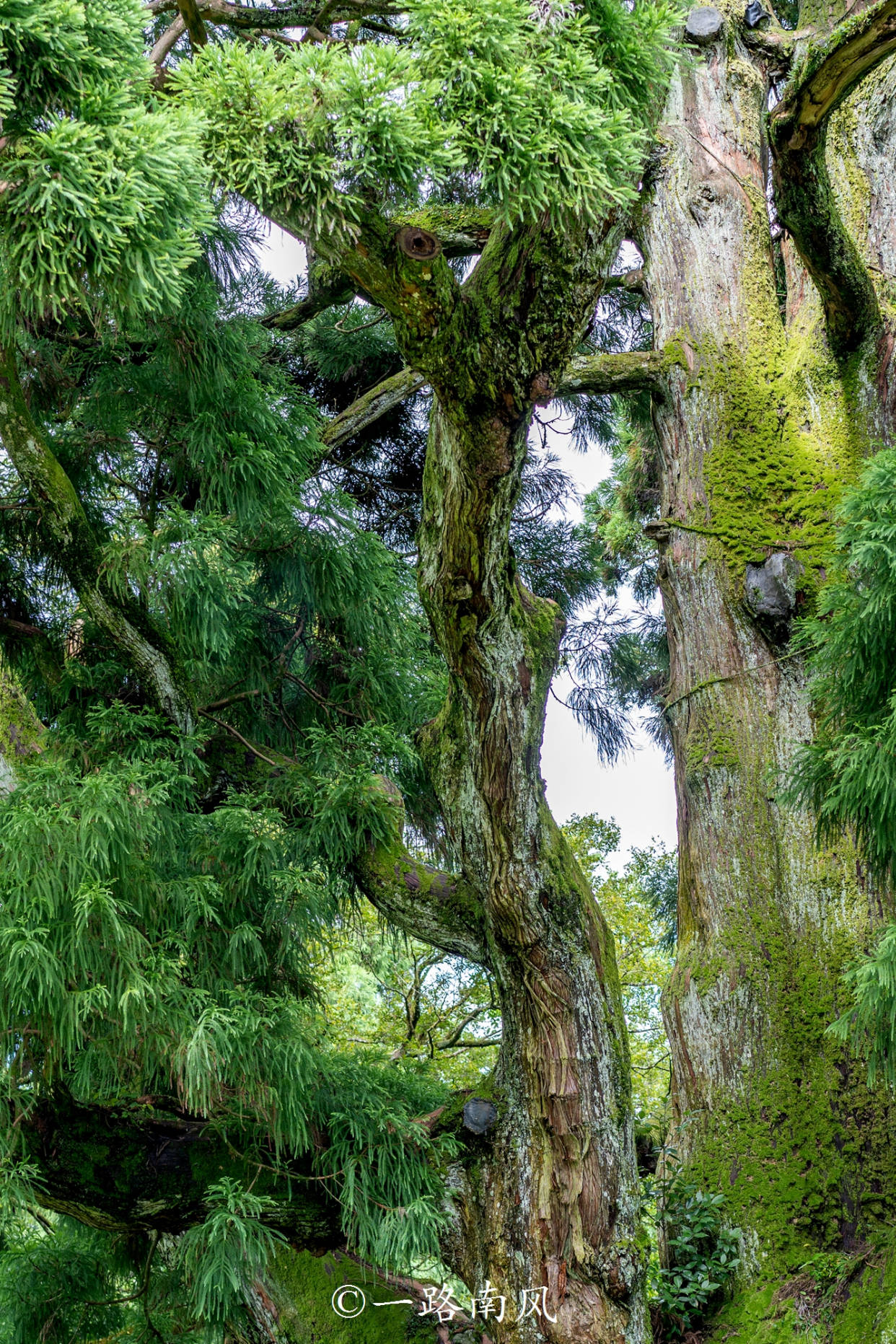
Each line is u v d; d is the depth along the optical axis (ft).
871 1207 16.48
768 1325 15.67
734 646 20.33
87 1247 17.60
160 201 7.54
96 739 14.94
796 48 24.80
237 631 16.81
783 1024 18.02
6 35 7.37
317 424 18.38
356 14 19.66
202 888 13.66
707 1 24.95
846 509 11.65
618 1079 14.67
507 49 7.95
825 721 13.00
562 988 14.60
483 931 15.74
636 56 8.88
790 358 22.12
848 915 18.19
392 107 7.68
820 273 19.52
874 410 20.88
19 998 11.61
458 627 13.32
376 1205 13.99
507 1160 14.61
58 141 7.18
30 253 7.34
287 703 19.10
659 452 22.80
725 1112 17.81
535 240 10.21
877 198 22.81
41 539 15.19
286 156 7.98
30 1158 13.47
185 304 15.07
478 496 11.93
